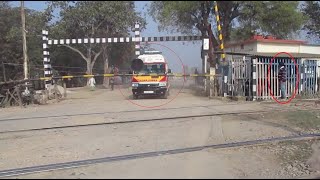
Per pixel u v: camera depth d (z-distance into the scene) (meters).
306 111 12.69
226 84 15.06
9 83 18.55
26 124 12.13
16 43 21.69
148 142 8.54
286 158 7.57
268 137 9.15
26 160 7.82
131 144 8.58
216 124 10.32
